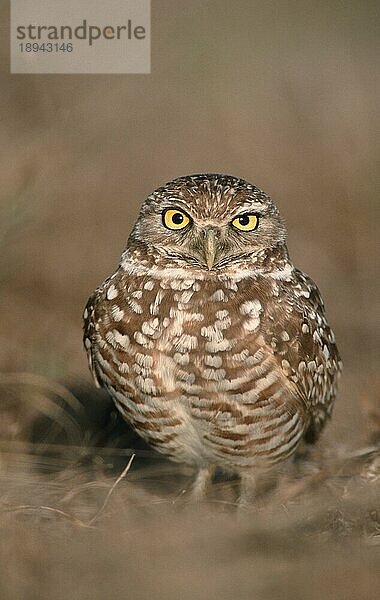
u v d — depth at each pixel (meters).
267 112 21.11
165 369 9.78
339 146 20.34
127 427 12.11
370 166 19.92
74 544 8.81
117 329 9.93
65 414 12.02
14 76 17.88
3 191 14.47
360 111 21.19
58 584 8.10
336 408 12.99
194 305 9.84
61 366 12.62
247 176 19.92
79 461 11.38
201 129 20.62
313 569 8.38
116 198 18.50
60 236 17.09
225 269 10.00
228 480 11.12
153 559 8.50
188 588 8.05
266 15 23.50
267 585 8.10
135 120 20.22
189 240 9.90
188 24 21.36
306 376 10.16
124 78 20.06
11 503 9.80
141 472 11.20
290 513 9.45
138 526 9.30
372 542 9.02
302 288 10.42
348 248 17.97
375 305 16.30
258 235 10.09
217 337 9.74
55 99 18.50
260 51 22.47
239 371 9.75
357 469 10.62
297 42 22.98
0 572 8.24
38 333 14.12
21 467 11.12
